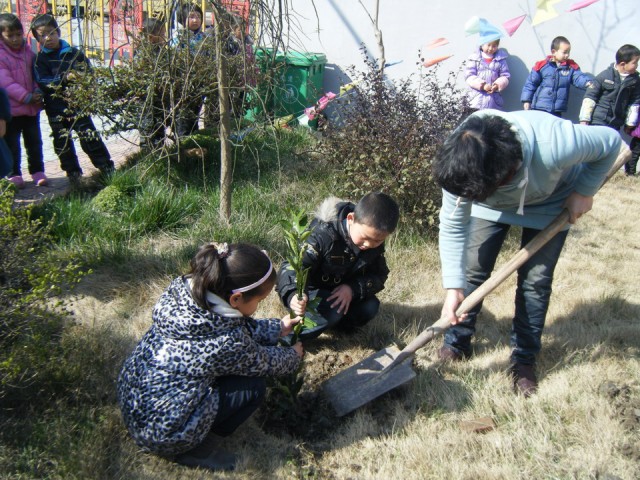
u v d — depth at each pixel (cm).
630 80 738
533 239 312
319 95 847
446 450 300
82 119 583
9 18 569
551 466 290
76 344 336
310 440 312
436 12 820
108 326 367
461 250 317
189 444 272
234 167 576
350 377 335
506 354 378
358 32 853
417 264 489
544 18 675
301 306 309
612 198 695
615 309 441
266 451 296
